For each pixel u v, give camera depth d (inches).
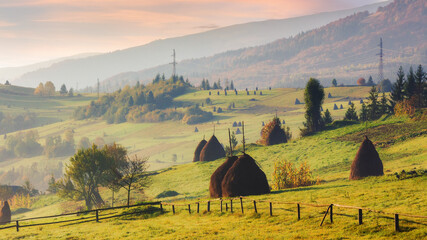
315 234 1058.1
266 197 1745.8
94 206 3221.0
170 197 2770.7
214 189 2084.2
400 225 988.6
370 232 997.2
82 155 3223.4
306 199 1550.2
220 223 1390.3
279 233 1131.9
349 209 1238.3
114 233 1428.4
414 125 3380.9
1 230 1724.9
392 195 1331.2
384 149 2970.0
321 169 2805.1
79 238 1391.5
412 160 2439.7
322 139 3668.8
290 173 2361.0
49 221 2062.0
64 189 3326.8
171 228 1398.9
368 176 2138.3
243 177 1927.9
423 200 1190.3
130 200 2965.1
